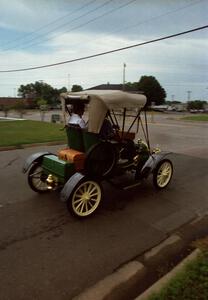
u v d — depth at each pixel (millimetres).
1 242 4195
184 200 5898
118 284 3322
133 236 4414
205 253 3770
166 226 4758
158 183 6461
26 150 11234
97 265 3666
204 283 3090
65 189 4867
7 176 7410
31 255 3867
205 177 7574
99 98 5008
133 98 5449
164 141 14461
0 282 3326
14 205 5535
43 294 3150
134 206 5562
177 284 3078
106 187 6574
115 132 5781
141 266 3656
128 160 6066
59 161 5465
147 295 3035
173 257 3859
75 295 3145
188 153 10984
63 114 5855
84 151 5539
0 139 13055
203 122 30609
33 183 6078
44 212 5238
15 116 41562
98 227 4695
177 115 49219
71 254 3902
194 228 4699
